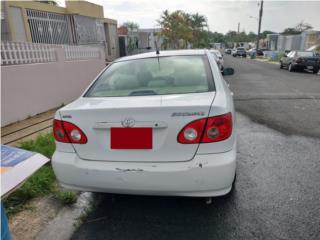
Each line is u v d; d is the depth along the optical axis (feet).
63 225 7.64
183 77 8.57
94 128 6.82
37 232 7.37
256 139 14.07
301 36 117.80
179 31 93.20
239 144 13.38
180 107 6.35
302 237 6.82
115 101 7.38
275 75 48.47
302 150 12.44
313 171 10.32
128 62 9.85
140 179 6.61
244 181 9.62
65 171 7.16
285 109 20.84
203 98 7.03
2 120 16.70
